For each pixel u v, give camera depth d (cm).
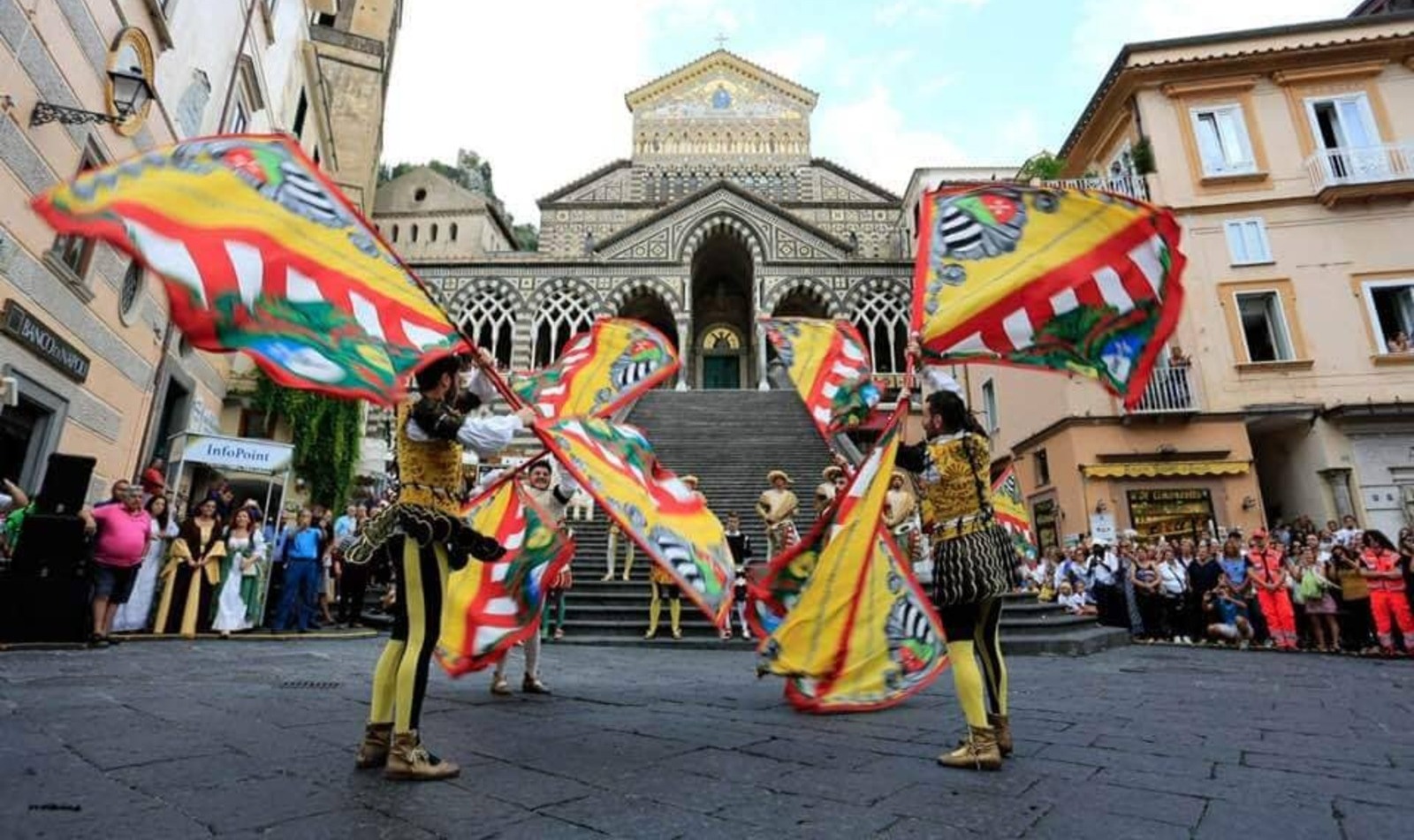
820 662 443
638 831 221
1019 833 225
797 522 1444
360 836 212
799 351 575
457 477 313
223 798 242
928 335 410
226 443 1078
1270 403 1579
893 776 290
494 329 2642
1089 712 463
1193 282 1667
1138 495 1545
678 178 3531
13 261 802
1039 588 1344
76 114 830
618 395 528
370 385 275
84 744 309
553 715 412
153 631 875
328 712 396
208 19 1268
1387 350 1584
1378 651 914
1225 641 1072
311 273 276
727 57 3669
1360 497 1515
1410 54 1708
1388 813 247
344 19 3012
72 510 714
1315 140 1703
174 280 235
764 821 233
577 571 1226
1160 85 1786
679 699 482
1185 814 246
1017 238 420
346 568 1096
